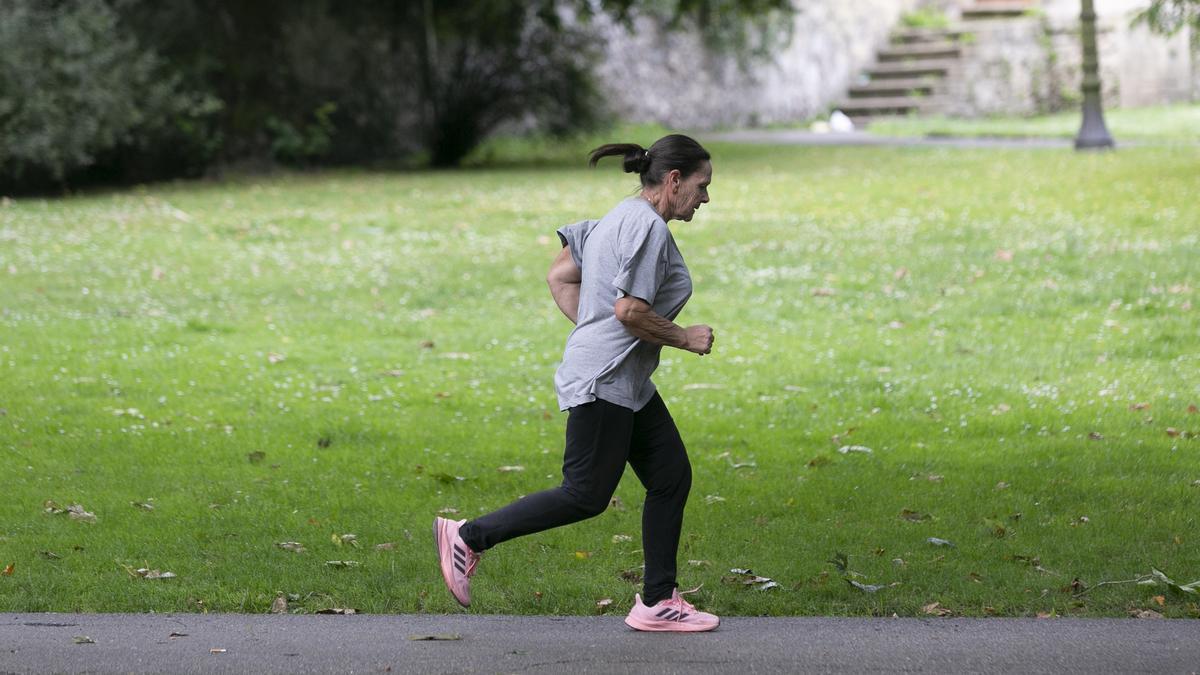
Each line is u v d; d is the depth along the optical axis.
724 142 83.44
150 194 58.94
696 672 12.77
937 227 43.66
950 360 27.28
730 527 17.52
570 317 13.91
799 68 102.50
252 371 26.62
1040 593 14.93
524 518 13.55
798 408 23.92
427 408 24.05
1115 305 31.66
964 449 21.11
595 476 13.45
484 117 74.88
